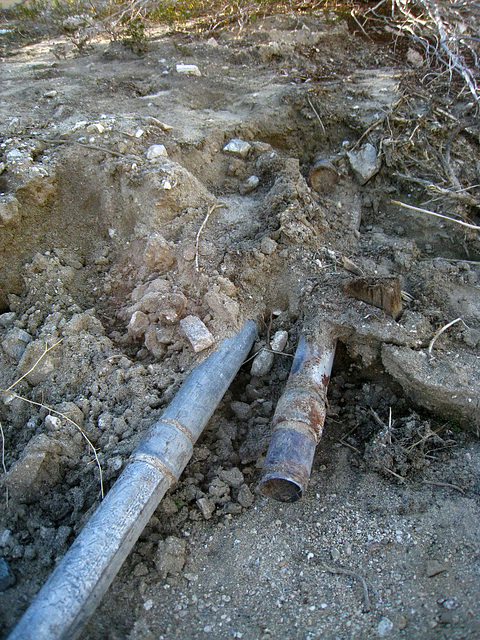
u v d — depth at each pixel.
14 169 1.03
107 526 0.67
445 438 0.84
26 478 0.78
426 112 1.27
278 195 1.05
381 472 0.81
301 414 0.77
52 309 0.97
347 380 0.94
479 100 1.30
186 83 1.35
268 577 0.72
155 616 0.69
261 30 1.63
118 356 0.91
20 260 1.03
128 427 0.82
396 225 1.17
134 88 1.33
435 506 0.76
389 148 1.19
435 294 0.98
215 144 1.18
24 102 1.25
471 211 1.16
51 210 1.06
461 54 1.54
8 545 0.74
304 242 1.00
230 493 0.80
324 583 0.71
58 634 0.59
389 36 1.71
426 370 0.85
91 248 1.06
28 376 0.89
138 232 1.02
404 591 0.69
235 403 0.89
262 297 0.97
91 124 1.13
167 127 1.16
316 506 0.78
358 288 0.90
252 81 1.40
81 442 0.82
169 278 0.97
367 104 1.31
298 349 0.87
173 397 0.84
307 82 1.41
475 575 0.69
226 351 0.88
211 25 1.70
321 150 1.27
